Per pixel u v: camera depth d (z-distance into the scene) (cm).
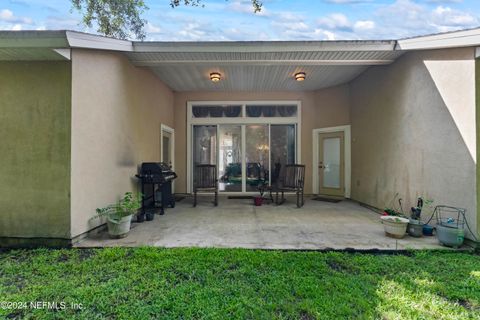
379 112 471
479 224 282
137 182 456
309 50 381
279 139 694
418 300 186
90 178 325
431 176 342
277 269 235
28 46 264
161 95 587
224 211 490
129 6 793
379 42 368
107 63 357
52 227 291
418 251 276
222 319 164
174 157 688
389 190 439
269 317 167
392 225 318
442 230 287
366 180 525
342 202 582
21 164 292
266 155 693
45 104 290
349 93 603
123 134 404
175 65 445
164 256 260
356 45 373
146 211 486
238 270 232
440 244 295
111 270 232
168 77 556
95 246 292
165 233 344
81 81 306
